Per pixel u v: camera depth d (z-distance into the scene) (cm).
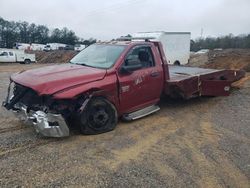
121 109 645
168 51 2280
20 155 485
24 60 4109
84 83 570
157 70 722
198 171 455
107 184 407
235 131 642
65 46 7575
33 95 559
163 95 795
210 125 681
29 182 405
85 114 570
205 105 877
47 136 560
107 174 435
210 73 895
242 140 589
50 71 596
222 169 464
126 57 653
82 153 503
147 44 713
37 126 535
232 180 434
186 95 811
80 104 561
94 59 675
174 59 2342
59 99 531
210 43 6925
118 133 605
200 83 850
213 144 564
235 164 483
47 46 7369
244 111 812
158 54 735
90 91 570
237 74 1029
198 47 7056
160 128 649
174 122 697
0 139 548
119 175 433
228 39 6544
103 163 469
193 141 577
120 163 472
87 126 578
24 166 448
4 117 685
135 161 481
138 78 668
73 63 692
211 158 502
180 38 2362
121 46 678
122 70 636
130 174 437
